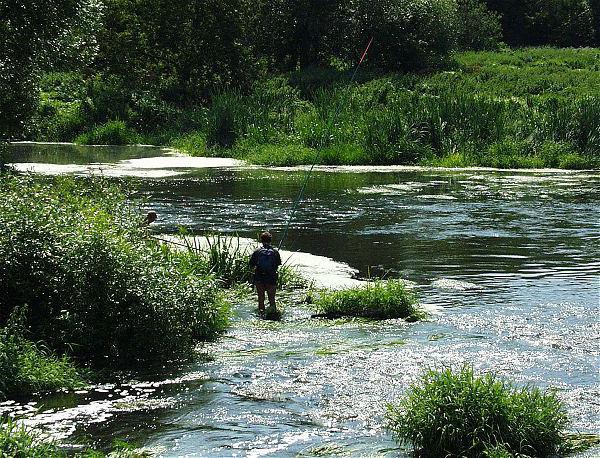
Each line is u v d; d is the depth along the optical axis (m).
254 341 11.27
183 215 21.77
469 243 18.31
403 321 12.18
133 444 7.75
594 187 28.03
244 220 21.08
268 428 8.16
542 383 9.37
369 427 8.16
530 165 34.47
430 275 15.24
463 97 37.94
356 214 22.23
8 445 7.02
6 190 12.79
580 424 8.17
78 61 22.94
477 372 9.76
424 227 20.30
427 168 34.19
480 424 7.42
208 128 40.78
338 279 14.88
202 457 7.47
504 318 12.23
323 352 10.68
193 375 9.84
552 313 12.52
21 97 22.67
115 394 9.22
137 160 36.06
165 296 10.92
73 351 10.52
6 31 20.55
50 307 10.98
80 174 28.98
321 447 7.68
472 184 28.75
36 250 11.24
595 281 14.71
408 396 8.12
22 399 9.02
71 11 21.70
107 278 10.77
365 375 9.73
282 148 36.88
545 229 20.06
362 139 36.78
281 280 14.47
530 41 84.56
